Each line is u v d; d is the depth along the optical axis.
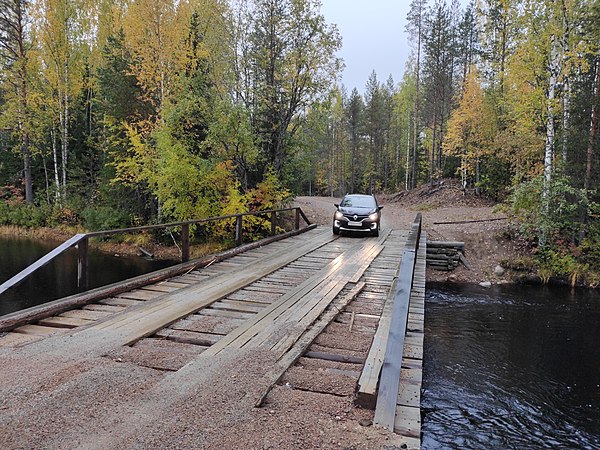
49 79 24.48
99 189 23.62
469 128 24.73
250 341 4.42
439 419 5.77
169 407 2.93
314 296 6.48
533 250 14.42
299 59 16.64
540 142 16.17
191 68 18.19
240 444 2.48
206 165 15.47
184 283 7.33
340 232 14.98
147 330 4.70
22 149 28.06
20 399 2.99
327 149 57.00
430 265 14.62
